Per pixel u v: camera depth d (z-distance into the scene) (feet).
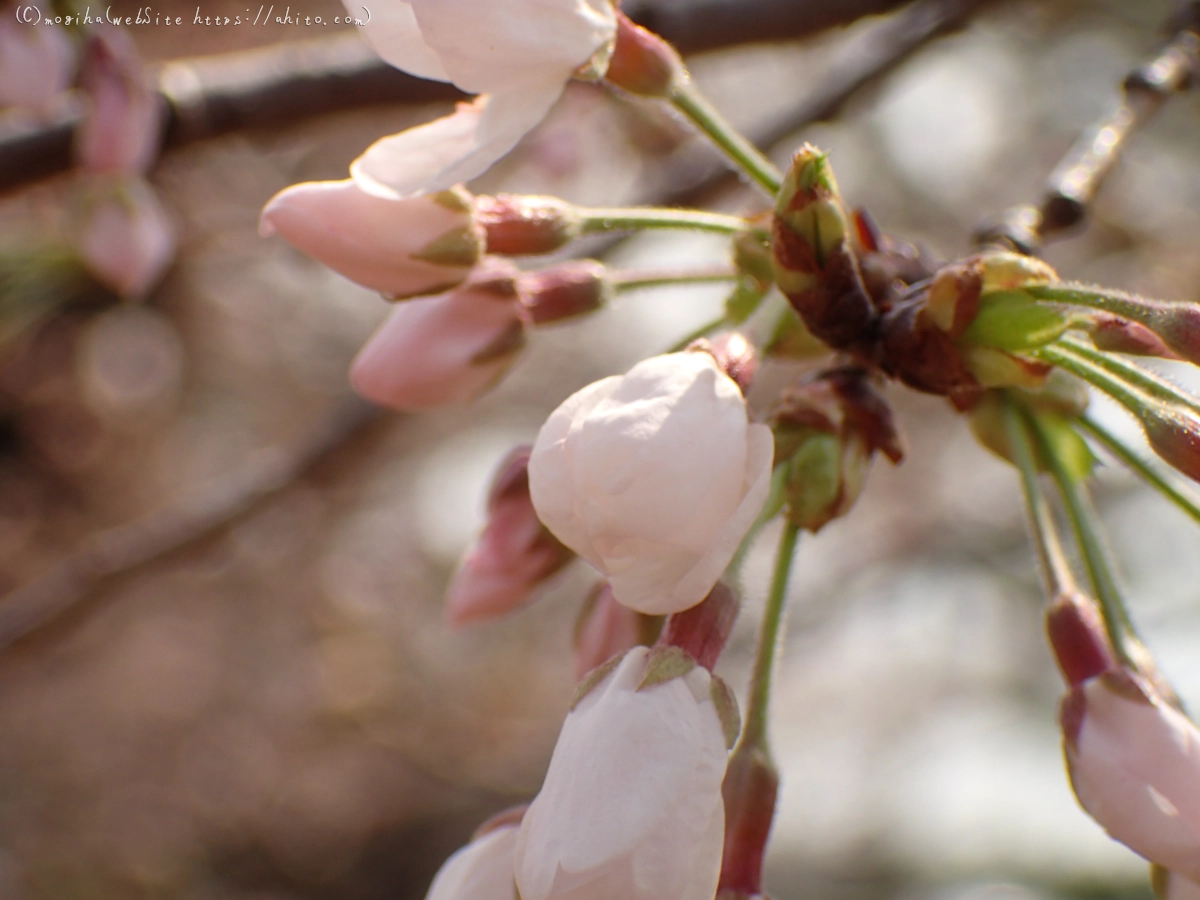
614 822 0.68
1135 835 0.71
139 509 3.25
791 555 0.74
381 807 2.90
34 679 3.11
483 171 0.72
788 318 0.77
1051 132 2.19
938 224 2.31
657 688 0.70
